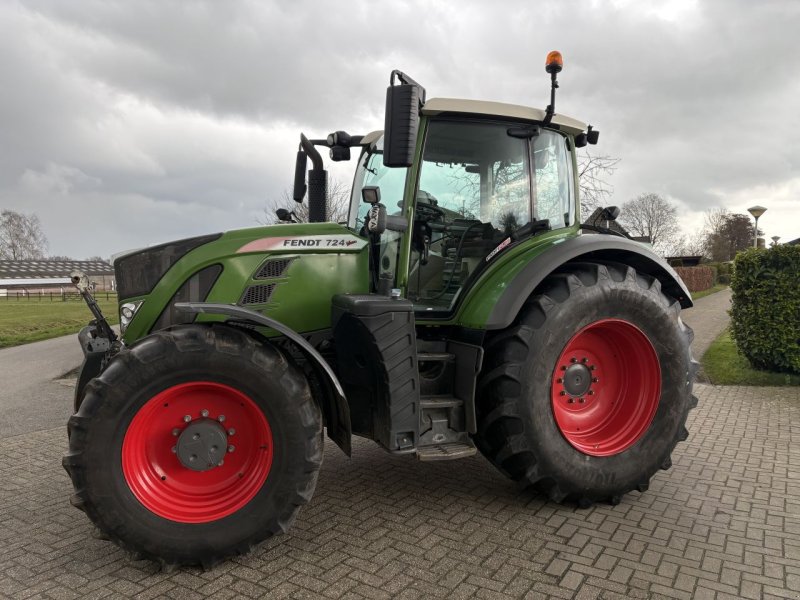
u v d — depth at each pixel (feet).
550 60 12.12
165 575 9.17
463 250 12.60
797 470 13.87
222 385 9.42
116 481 9.01
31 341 49.85
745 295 24.56
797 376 23.76
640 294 12.02
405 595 8.52
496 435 11.37
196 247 11.23
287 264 11.41
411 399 10.47
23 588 8.80
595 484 11.57
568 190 13.79
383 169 13.00
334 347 11.41
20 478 14.05
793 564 9.40
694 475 13.60
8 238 265.54
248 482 9.79
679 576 9.04
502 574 9.11
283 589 8.71
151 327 11.20
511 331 11.28
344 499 12.21
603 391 12.75
